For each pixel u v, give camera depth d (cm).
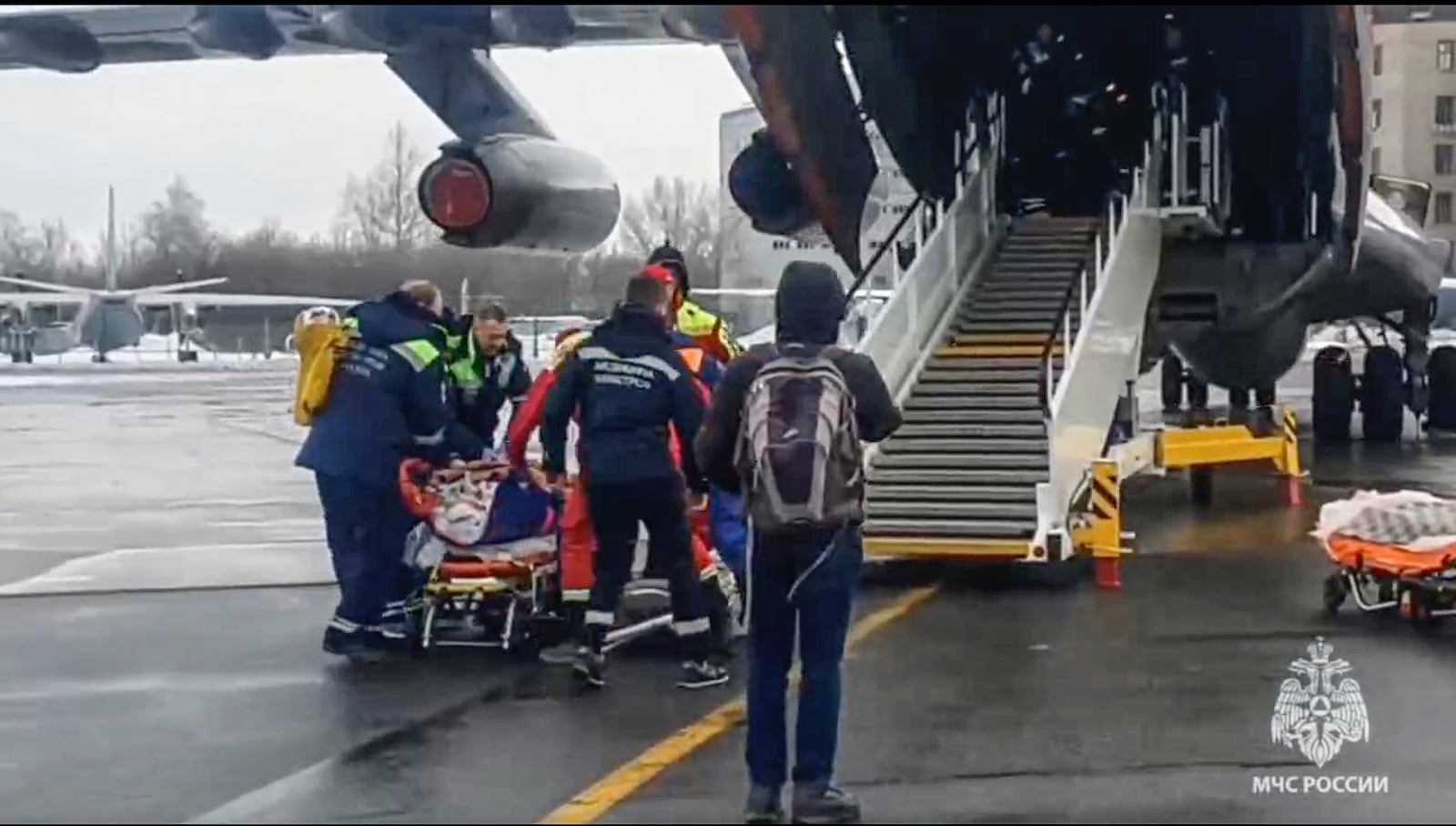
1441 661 834
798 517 544
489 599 882
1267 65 1118
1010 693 761
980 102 1347
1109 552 1079
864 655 853
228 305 6556
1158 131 1331
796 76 955
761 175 1154
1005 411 1178
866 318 1254
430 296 901
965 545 1056
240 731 702
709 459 591
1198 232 1355
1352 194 1190
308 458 875
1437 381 2305
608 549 776
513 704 750
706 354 899
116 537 1481
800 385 561
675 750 659
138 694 784
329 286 7012
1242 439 1491
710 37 795
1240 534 1358
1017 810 571
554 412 764
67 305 6812
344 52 795
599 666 779
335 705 754
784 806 575
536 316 5519
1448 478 1773
